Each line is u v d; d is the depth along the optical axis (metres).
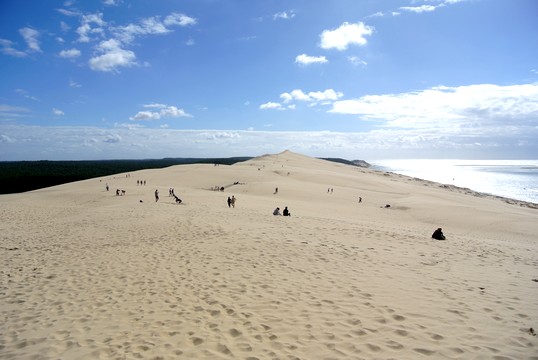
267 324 6.34
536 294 7.96
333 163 147.38
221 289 8.15
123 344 5.74
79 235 15.33
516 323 6.34
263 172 80.94
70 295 8.01
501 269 10.51
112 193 46.19
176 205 30.20
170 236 14.45
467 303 7.27
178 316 6.78
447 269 10.08
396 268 9.89
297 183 65.12
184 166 89.38
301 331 6.05
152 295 7.89
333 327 6.17
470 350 5.39
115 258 11.12
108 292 8.15
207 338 5.89
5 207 31.73
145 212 23.30
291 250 11.62
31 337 6.05
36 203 39.12
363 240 14.05
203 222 17.75
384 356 5.23
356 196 54.41
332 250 11.79
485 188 113.31
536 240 26.61
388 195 58.12
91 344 5.76
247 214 22.95
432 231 24.36
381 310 6.85
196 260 10.60
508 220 35.16
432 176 181.25
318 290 7.97
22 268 10.27
